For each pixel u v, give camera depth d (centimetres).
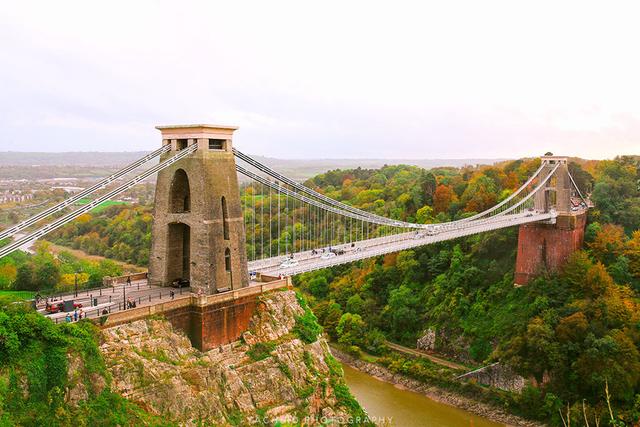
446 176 16925
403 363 10125
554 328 9250
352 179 19688
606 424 7931
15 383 4053
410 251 12444
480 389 9219
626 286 9688
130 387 4684
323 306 12069
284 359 5888
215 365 5369
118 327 4862
